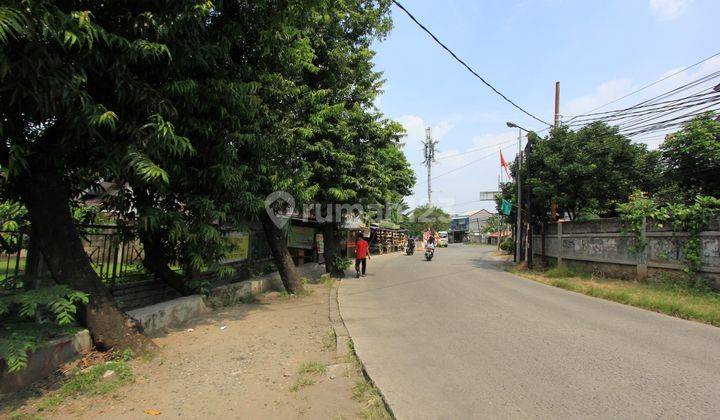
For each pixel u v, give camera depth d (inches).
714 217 384.2
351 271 679.1
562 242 644.7
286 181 336.8
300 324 281.4
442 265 821.2
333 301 374.3
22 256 208.2
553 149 643.5
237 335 248.8
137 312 237.9
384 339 237.8
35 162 179.8
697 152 446.9
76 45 157.6
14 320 193.3
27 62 135.5
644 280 460.8
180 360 202.2
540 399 152.5
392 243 1647.4
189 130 222.5
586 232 578.2
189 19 180.5
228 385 173.5
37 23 132.4
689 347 219.3
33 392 159.9
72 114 156.1
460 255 1263.5
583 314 310.2
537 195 658.2
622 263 499.8
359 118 485.4
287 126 341.7
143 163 170.7
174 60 191.6
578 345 222.4
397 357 203.5
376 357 203.5
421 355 206.2
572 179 604.1
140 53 169.6
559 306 345.7
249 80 278.8
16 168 155.3
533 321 283.7
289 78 340.2
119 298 262.8
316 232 745.6
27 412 145.6
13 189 189.8
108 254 254.7
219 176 242.7
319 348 227.1
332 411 150.3
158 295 300.7
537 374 178.2
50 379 171.0
